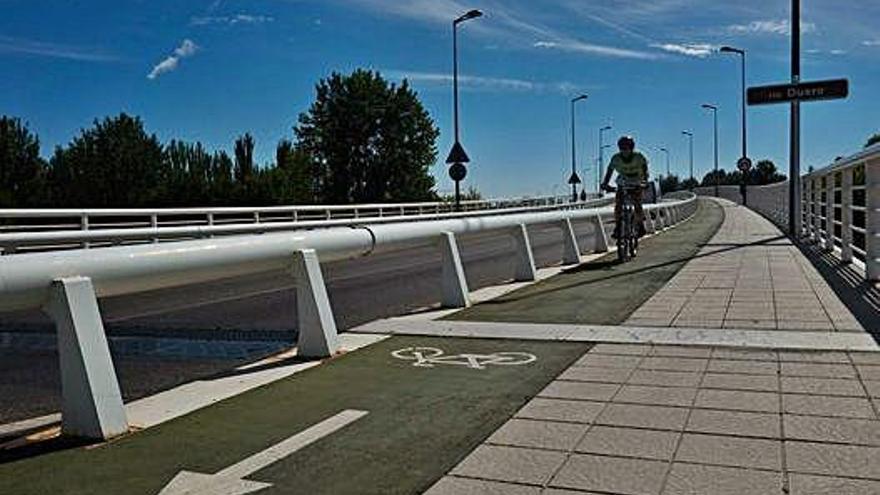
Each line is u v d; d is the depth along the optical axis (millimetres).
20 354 7340
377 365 6016
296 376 5727
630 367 5754
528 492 3537
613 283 10531
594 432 4316
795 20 19438
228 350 7238
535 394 5102
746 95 19094
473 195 58000
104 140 76562
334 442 4250
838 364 5664
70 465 3977
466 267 15023
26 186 73188
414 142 85875
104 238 13602
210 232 15516
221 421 4664
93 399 4367
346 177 84812
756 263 12680
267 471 3850
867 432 4195
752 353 6074
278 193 68250
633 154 13695
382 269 15484
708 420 4469
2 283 4090
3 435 4680
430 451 4086
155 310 10188
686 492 3486
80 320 4422
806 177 18141
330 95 84938
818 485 3527
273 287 12828
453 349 6523
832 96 18391
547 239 23500
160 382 6008
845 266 11852
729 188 68938
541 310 8414
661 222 23359
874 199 9859
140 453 4137
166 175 77188
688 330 7020
